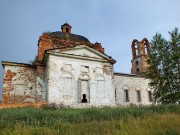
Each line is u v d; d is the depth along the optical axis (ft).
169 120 32.27
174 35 83.56
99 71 78.23
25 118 38.55
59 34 96.68
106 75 78.95
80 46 77.10
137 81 104.42
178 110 46.73
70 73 73.05
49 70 70.08
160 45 84.58
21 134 29.14
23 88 81.00
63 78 71.41
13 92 79.41
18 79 81.46
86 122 36.14
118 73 99.04
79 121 37.78
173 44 81.97
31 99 80.53
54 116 39.93
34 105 61.67
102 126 31.73
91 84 75.05
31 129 30.68
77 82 73.05
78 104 70.33
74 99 70.49
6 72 80.69
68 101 69.36
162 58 82.69
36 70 84.28
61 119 37.40
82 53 77.41
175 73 79.77
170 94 78.02
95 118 40.19
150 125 29.78
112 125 32.12
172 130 26.78
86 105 71.26
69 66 73.77
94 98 73.72
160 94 81.30
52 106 58.39
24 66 83.41
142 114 42.32
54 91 68.49
